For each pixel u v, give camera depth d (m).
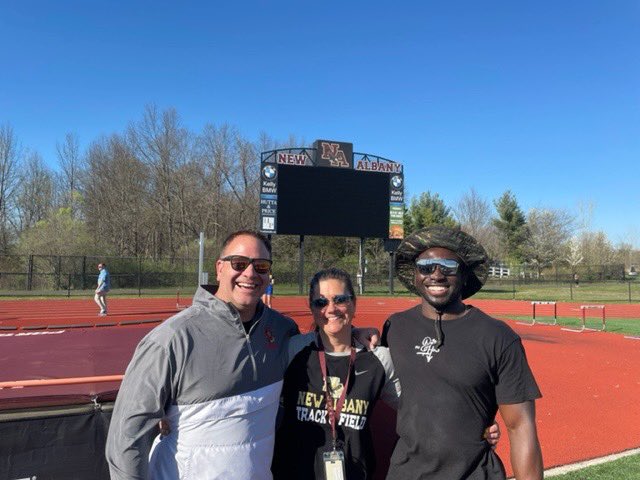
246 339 2.31
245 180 54.09
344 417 2.47
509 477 4.41
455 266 2.38
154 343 2.16
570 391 7.77
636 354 10.98
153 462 2.22
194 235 52.03
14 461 2.95
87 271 34.12
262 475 2.28
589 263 61.69
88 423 3.11
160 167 52.12
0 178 49.06
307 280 38.78
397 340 2.49
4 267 34.44
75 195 51.78
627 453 5.20
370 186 29.55
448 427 2.23
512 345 2.25
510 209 67.06
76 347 4.76
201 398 2.15
